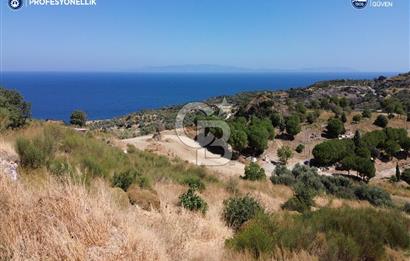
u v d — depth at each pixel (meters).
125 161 13.43
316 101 61.59
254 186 16.88
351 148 41.62
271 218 6.56
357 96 85.06
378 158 44.72
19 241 3.06
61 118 105.62
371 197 20.67
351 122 53.91
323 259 4.96
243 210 7.78
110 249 3.29
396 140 46.06
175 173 14.63
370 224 6.86
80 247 3.14
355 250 5.38
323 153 39.00
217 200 10.30
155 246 3.70
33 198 3.79
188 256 4.39
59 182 4.34
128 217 4.00
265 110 53.28
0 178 4.05
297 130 46.47
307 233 5.66
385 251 6.05
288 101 61.41
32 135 10.53
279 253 4.82
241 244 5.11
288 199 13.47
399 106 60.28
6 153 7.32
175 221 5.61
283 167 29.50
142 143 29.72
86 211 3.67
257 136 39.22
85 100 192.25
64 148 11.50
